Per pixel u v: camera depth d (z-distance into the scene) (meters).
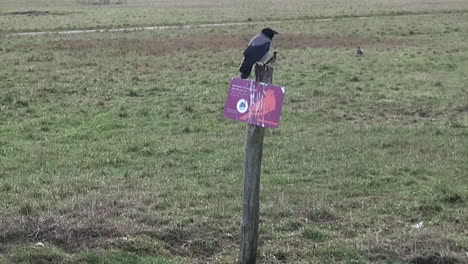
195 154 12.88
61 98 19.00
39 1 86.06
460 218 9.09
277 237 8.26
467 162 12.16
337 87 21.38
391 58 29.08
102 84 21.44
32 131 15.02
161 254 7.71
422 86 21.83
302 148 13.22
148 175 11.38
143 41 35.47
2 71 24.30
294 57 29.50
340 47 33.66
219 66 26.09
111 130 15.23
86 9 69.50
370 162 12.08
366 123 16.23
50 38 37.56
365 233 8.47
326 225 8.73
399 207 9.52
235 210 9.20
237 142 13.80
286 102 18.81
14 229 8.03
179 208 9.31
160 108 17.61
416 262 7.55
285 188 10.43
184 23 49.53
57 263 7.32
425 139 14.09
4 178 11.07
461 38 37.88
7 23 48.97
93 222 8.34
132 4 80.88
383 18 54.50
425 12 60.38
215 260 7.64
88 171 11.64
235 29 43.94
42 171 11.60
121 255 7.52
